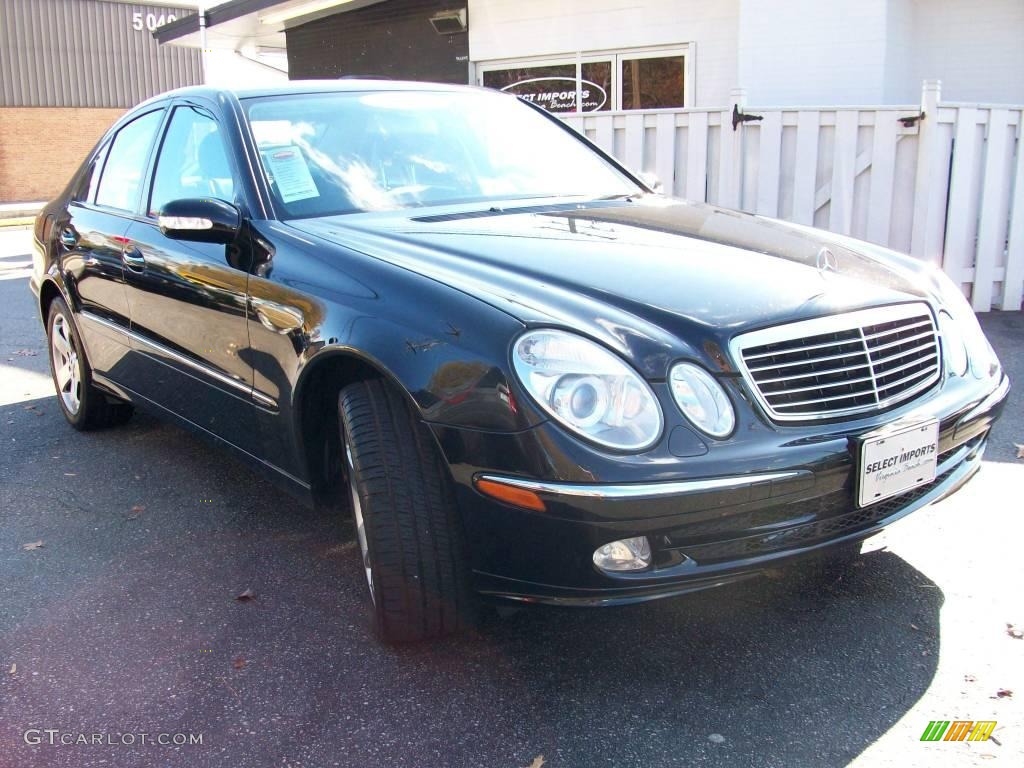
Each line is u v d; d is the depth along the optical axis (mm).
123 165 4223
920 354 2664
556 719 2346
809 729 2273
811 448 2277
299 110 3533
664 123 7293
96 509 3773
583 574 2201
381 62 12789
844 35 8664
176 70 35625
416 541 2420
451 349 2309
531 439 2162
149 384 3842
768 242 2961
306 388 2746
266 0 12094
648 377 2199
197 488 3980
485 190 3500
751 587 2969
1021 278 7051
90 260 4133
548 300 2361
